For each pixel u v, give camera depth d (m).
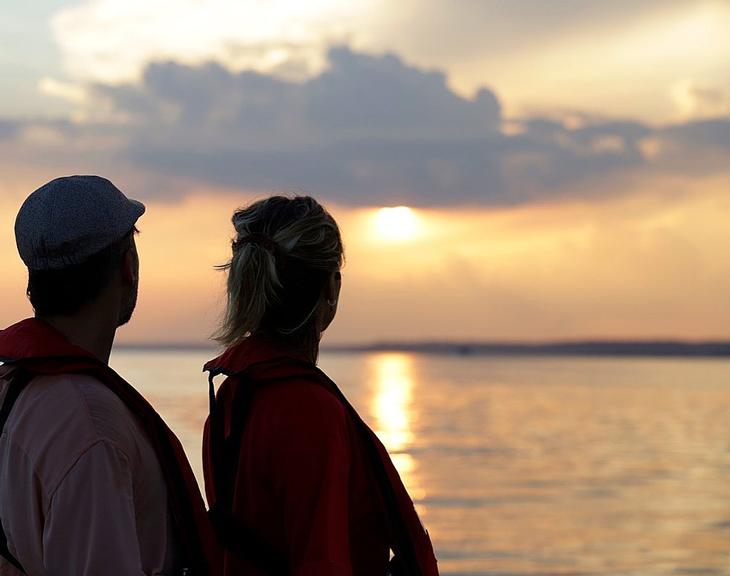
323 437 2.21
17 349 2.06
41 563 1.97
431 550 2.29
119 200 2.20
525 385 121.50
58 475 1.94
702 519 25.23
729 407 79.81
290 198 2.41
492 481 33.19
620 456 42.28
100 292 2.16
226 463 2.31
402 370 191.00
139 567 1.92
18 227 2.15
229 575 2.29
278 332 2.37
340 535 2.16
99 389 2.04
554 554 19.94
